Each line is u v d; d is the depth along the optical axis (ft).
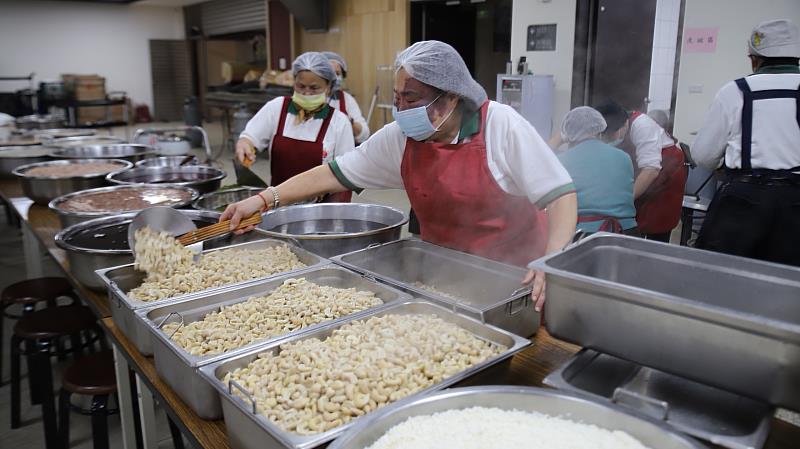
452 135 5.78
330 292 5.36
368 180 6.72
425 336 4.39
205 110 49.62
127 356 5.24
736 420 3.50
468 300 5.70
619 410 3.31
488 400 3.58
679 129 13.47
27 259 11.16
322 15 29.58
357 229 7.69
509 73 16.46
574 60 15.24
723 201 8.24
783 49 7.80
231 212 6.53
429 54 5.21
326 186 6.79
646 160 10.11
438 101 5.41
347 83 29.43
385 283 5.44
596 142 8.70
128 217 7.67
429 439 3.28
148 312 4.85
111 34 48.91
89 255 6.09
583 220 8.58
